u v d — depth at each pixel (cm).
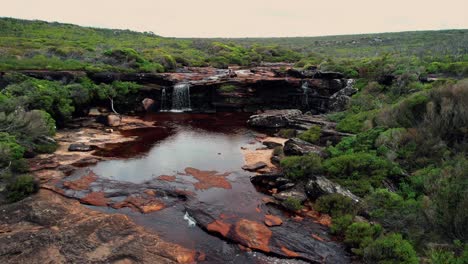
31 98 2602
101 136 2662
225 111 3956
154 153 2302
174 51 7338
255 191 1725
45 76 3300
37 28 8425
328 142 2225
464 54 4144
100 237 1248
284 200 1577
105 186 1711
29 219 1352
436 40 8069
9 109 2334
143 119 3384
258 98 4031
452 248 1055
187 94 3953
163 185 1752
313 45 11706
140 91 3825
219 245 1255
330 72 3853
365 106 2812
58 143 2398
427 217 1195
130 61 4622
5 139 1897
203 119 3481
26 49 5028
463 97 1767
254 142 2648
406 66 3306
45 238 1215
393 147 1784
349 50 8944
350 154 1822
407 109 2033
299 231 1353
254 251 1222
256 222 1409
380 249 1112
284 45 12012
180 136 2784
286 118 3114
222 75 4675
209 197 1633
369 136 1950
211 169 2027
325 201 1504
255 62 7138
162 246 1225
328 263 1160
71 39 7588
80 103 3153
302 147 2158
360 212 1415
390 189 1545
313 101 3844
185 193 1662
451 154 1596
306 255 1200
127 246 1205
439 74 3086
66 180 1756
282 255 1197
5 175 1622
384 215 1328
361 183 1591
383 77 3266
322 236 1323
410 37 9912
